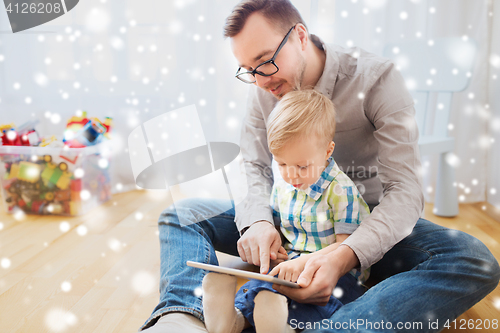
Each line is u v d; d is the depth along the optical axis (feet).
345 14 5.56
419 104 6.11
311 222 2.99
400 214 2.79
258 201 3.39
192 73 6.43
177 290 2.66
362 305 2.32
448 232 2.92
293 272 2.53
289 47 2.96
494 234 4.80
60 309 3.14
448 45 5.52
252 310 2.51
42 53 6.70
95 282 3.62
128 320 2.99
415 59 5.80
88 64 6.76
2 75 6.66
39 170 5.52
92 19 6.61
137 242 4.61
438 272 2.47
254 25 2.83
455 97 6.12
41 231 4.97
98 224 5.24
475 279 2.48
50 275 3.75
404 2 6.01
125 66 6.81
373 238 2.64
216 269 2.29
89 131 5.78
